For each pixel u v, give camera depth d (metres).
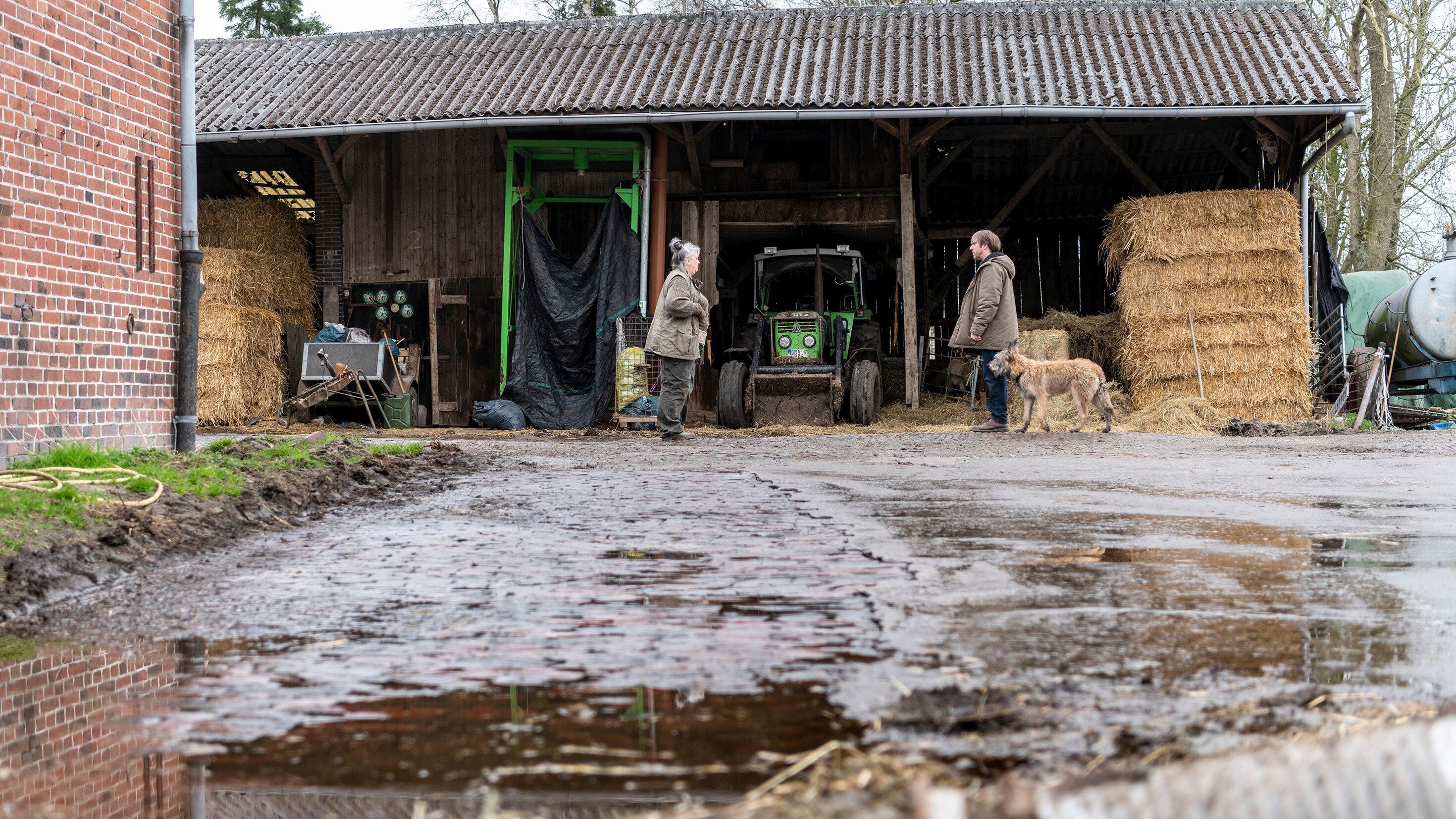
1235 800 1.09
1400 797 1.17
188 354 6.62
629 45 15.89
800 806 1.40
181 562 3.71
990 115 13.23
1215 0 15.74
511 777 1.61
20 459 5.24
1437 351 14.92
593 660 2.29
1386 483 6.31
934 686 2.06
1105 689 2.04
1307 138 13.55
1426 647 2.36
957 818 1.01
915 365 14.61
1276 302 13.42
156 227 6.43
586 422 13.87
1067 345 14.17
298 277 15.56
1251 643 2.41
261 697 2.07
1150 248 13.62
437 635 2.56
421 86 14.95
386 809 1.49
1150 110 12.98
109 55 6.02
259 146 16.31
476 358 15.18
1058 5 16.06
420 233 15.34
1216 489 5.96
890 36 15.53
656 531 4.29
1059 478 6.59
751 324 15.01
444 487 6.09
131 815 1.50
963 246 19.28
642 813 1.46
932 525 4.45
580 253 15.45
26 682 2.23
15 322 5.34
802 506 5.15
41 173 5.51
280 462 5.71
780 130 15.57
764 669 2.21
